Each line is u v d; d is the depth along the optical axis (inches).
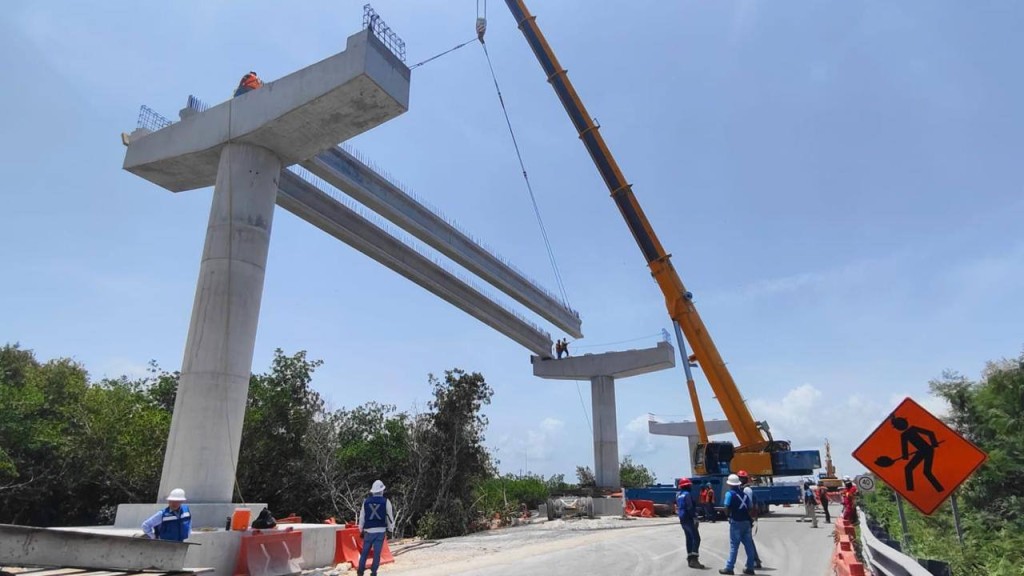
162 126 880.3
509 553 700.0
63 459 1026.1
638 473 2775.6
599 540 799.7
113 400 1122.7
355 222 1221.7
